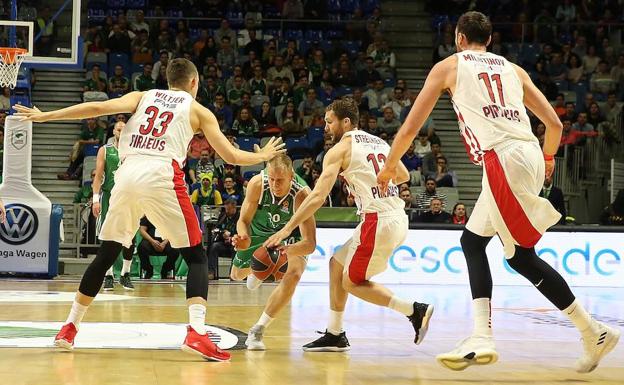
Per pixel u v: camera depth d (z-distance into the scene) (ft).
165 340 17.79
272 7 67.21
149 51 60.03
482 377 14.20
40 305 25.34
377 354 17.01
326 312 26.58
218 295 32.19
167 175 15.81
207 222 42.39
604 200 54.90
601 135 55.47
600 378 14.25
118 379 12.98
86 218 43.68
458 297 33.78
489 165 13.88
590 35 65.46
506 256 14.32
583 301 33.27
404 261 41.88
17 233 38.29
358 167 16.52
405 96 58.29
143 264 40.73
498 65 14.32
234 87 58.34
